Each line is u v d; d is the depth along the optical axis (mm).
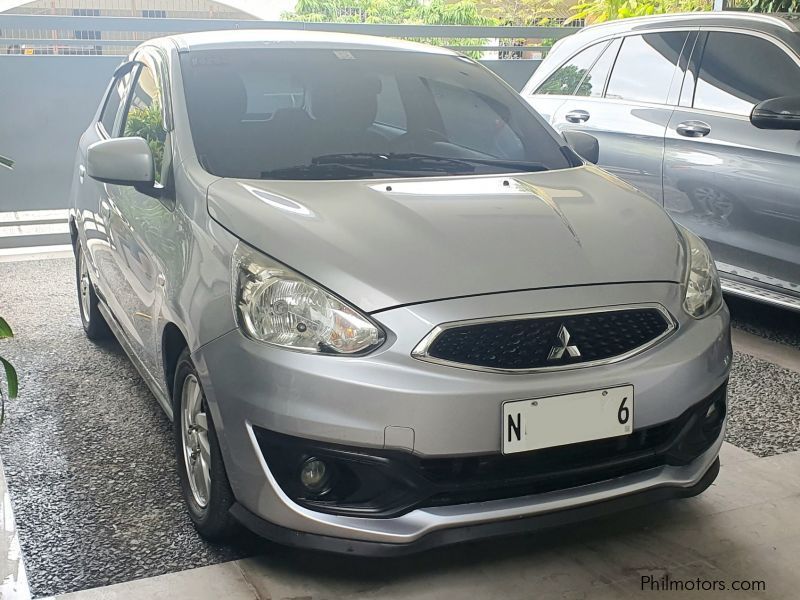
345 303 2279
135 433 3521
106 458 3295
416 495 2264
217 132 3031
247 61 3369
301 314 2287
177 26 7867
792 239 4453
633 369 2367
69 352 4520
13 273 6328
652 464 2498
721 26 5027
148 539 2707
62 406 3801
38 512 2881
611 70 5617
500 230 2549
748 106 4723
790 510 2863
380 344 2244
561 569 2533
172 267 2748
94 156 2945
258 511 2354
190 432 2723
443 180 2939
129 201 3369
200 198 2736
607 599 2387
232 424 2348
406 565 2553
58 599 2383
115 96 4223
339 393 2209
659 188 5129
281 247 2404
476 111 3469
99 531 2758
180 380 2736
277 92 3238
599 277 2434
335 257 2363
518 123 3502
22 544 2678
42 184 7500
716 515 2832
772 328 4988
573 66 5934
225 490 2484
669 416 2436
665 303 2473
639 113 5297
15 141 7379
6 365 2510
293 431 2240
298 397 2232
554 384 2277
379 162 3037
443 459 2252
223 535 2604
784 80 4625
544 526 2352
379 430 2203
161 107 3260
